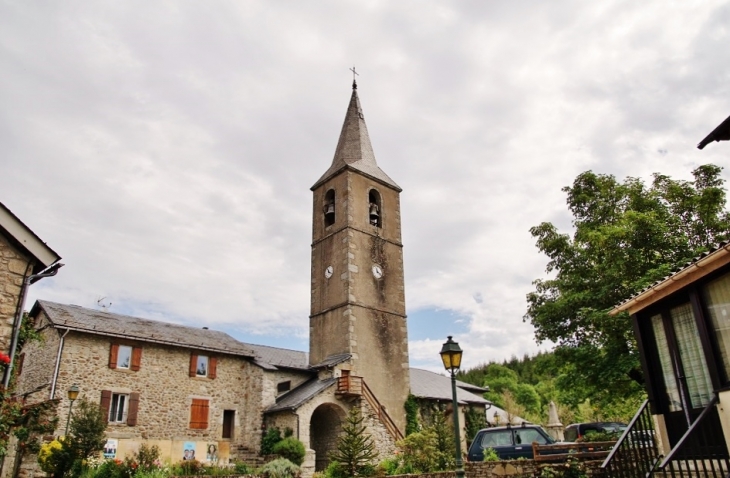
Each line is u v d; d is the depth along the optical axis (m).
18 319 10.58
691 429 7.79
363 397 23.25
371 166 30.12
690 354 9.20
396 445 22.22
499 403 49.62
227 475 17.22
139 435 21.44
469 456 17.00
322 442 23.95
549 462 13.82
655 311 10.01
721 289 8.45
